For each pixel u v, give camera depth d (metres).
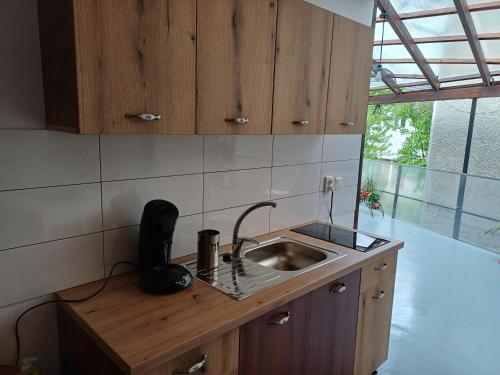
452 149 6.99
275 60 1.53
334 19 1.78
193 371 1.18
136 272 1.59
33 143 1.27
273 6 1.48
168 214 1.49
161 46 1.17
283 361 1.54
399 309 3.20
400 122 9.16
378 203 6.62
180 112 1.25
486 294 3.55
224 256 1.82
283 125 1.63
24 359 1.27
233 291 1.47
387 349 2.29
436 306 3.28
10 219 1.26
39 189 1.30
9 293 1.29
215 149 1.82
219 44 1.32
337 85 1.88
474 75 5.62
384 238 2.20
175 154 1.66
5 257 1.27
